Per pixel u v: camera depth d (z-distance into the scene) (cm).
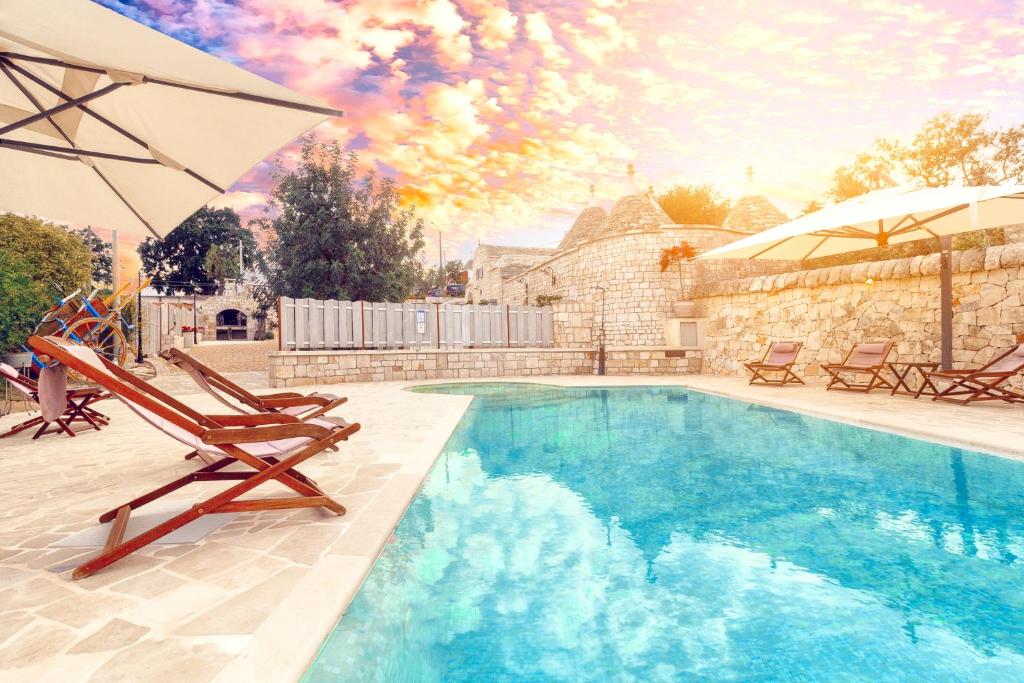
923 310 852
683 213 3681
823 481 397
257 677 147
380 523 287
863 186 2136
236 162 281
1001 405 680
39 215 321
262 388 1125
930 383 746
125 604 193
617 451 520
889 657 174
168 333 2058
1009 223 710
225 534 270
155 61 183
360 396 947
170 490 297
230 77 197
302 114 238
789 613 206
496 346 1512
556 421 705
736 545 279
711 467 450
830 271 1027
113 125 260
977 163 1995
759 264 1814
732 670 168
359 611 206
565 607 212
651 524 312
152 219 348
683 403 866
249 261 4728
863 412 638
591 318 1681
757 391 918
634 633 192
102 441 564
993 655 174
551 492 380
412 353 1320
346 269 1959
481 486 396
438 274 5641
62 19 163
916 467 418
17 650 161
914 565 249
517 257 3306
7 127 213
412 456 457
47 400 216
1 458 472
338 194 1938
